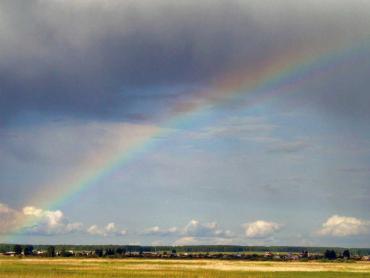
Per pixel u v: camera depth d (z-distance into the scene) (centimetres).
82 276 6612
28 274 6612
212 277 6938
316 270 9375
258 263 13875
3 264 10406
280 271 8806
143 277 6694
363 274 8212
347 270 9606
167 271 8138
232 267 10256
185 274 7338
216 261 15600
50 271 7544
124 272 7694
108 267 9488
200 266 10606
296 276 7488
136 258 18875
